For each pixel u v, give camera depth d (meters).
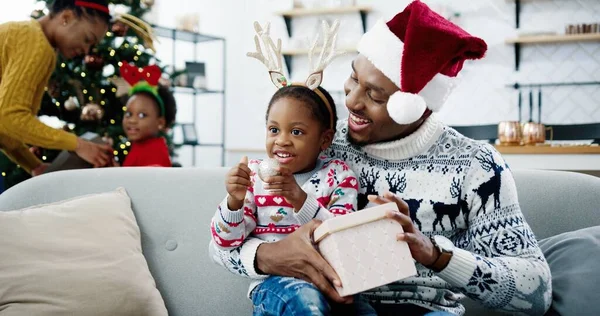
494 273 1.07
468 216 1.21
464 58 1.17
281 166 1.08
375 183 1.25
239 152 5.93
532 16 5.20
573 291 1.16
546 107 5.16
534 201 1.42
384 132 1.20
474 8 5.33
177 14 6.25
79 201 1.49
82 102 3.52
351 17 5.76
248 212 1.18
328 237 1.00
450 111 5.43
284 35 6.05
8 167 3.29
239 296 1.47
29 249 1.34
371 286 0.98
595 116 5.04
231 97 6.35
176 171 1.63
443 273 1.07
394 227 1.01
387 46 1.13
